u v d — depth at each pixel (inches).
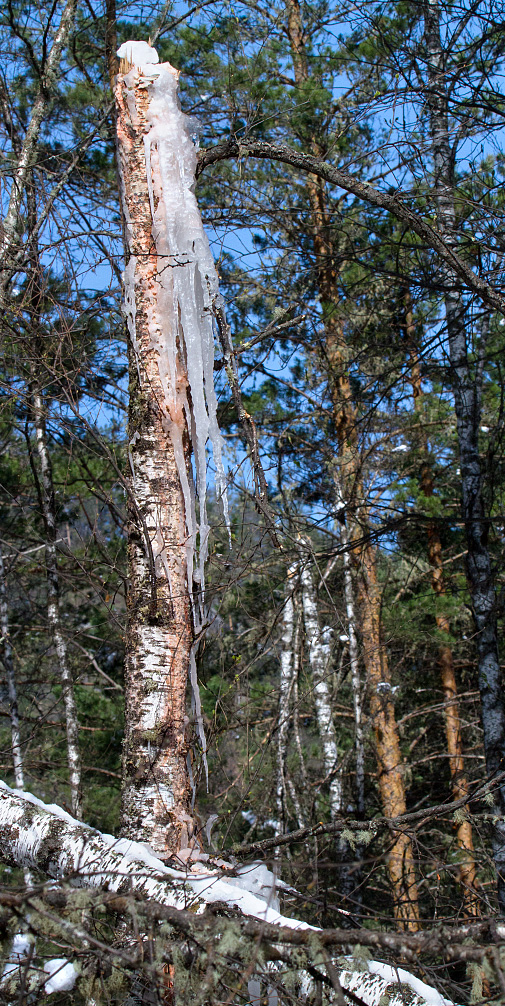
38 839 115.6
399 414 390.3
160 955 89.3
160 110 169.0
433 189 221.8
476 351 301.6
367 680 356.2
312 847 183.6
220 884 108.7
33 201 198.5
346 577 336.8
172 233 163.0
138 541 151.8
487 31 233.5
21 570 316.5
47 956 94.1
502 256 204.1
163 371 159.0
